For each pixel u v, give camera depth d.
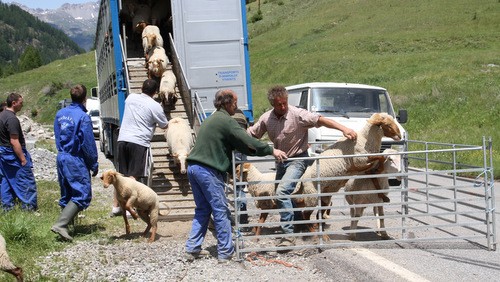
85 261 7.42
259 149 7.27
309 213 8.01
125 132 9.73
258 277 6.66
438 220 9.83
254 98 42.31
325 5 72.25
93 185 15.34
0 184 10.41
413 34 49.22
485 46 43.28
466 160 17.00
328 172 7.75
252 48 62.78
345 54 48.50
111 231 9.41
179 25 13.01
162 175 11.02
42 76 72.44
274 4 85.75
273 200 8.13
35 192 10.65
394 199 11.92
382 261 6.77
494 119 23.84
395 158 8.86
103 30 18.69
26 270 6.88
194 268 7.07
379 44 48.72
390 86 34.50
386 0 65.12
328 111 13.96
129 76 13.41
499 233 8.69
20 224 8.30
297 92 15.03
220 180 7.28
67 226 8.59
